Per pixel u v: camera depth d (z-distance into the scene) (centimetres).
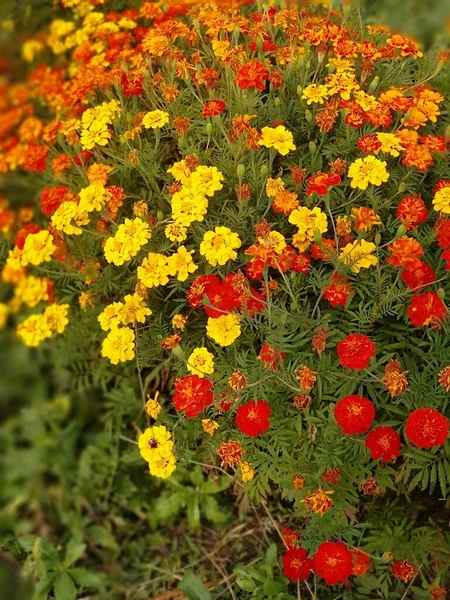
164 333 87
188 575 93
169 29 95
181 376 84
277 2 95
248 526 102
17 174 111
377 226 84
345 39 92
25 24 115
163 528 105
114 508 106
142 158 88
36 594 94
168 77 94
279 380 78
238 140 84
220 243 77
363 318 78
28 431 110
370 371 76
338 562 74
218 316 77
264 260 74
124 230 81
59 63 111
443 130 91
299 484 76
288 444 78
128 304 81
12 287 108
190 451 84
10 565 101
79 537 101
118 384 109
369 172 78
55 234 87
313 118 89
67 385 113
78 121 92
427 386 77
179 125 85
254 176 84
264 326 78
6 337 114
